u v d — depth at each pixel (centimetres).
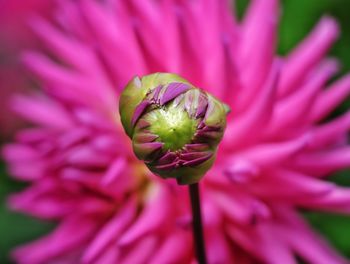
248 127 26
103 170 27
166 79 18
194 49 25
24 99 31
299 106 26
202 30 27
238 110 27
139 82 18
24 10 38
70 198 27
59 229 28
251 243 26
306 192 26
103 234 26
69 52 30
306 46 28
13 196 31
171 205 27
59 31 33
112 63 26
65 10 30
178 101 17
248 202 26
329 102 27
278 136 27
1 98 37
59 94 27
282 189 26
